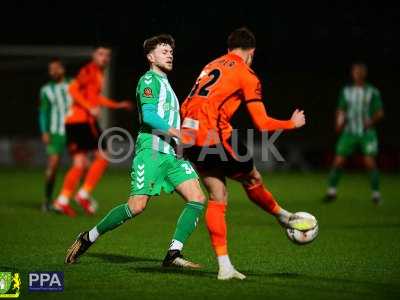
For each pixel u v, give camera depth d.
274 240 28.05
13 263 22.56
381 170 68.06
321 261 23.42
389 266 22.55
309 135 72.00
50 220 33.94
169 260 21.47
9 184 52.34
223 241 20.20
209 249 25.73
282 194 47.66
